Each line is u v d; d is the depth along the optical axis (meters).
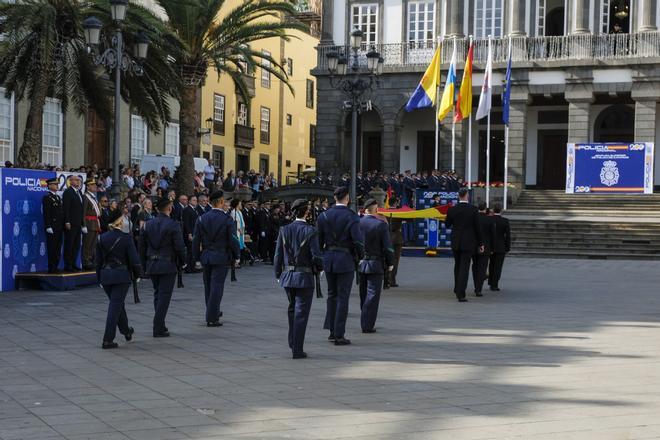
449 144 41.72
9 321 13.40
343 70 29.31
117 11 19.67
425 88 35.12
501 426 7.16
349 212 11.53
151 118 25.56
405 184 35.31
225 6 47.69
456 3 41.16
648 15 38.78
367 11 43.03
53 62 22.36
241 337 12.07
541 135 43.22
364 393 8.45
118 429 7.03
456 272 17.31
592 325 13.50
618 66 38.56
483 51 40.78
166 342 11.60
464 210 16.83
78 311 14.62
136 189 20.97
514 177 39.97
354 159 28.17
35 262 18.59
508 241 18.75
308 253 10.45
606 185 36.66
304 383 8.93
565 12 40.47
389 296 17.80
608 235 31.44
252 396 8.30
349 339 11.98
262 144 54.00
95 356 10.49
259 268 24.72
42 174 18.67
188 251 21.48
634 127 40.59
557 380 9.12
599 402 8.06
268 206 27.28
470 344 11.59
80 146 34.91
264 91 54.03
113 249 11.06
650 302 16.81
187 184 28.98
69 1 21.88
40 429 7.02
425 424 7.22
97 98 24.34
